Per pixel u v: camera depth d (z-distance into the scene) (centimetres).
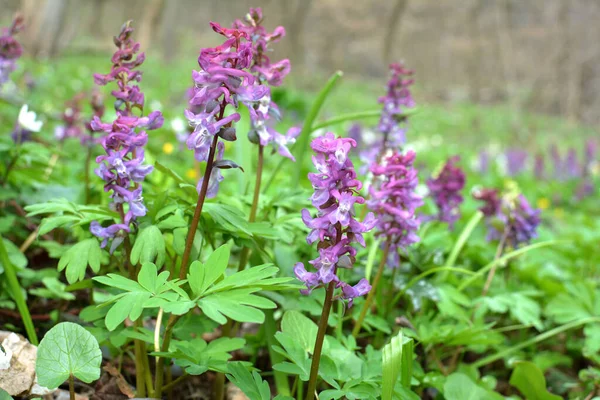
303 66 720
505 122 479
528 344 66
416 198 56
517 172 219
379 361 53
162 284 48
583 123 603
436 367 63
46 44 340
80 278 51
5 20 530
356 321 62
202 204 50
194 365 49
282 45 630
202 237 53
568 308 69
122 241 51
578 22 647
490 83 727
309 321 54
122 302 47
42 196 67
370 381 51
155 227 51
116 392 55
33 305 62
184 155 115
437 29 772
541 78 660
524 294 68
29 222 67
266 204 61
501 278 76
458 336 58
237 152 69
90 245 52
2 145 65
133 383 57
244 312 46
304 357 51
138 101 53
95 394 54
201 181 51
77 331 49
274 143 56
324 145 47
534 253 90
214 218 51
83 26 711
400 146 67
